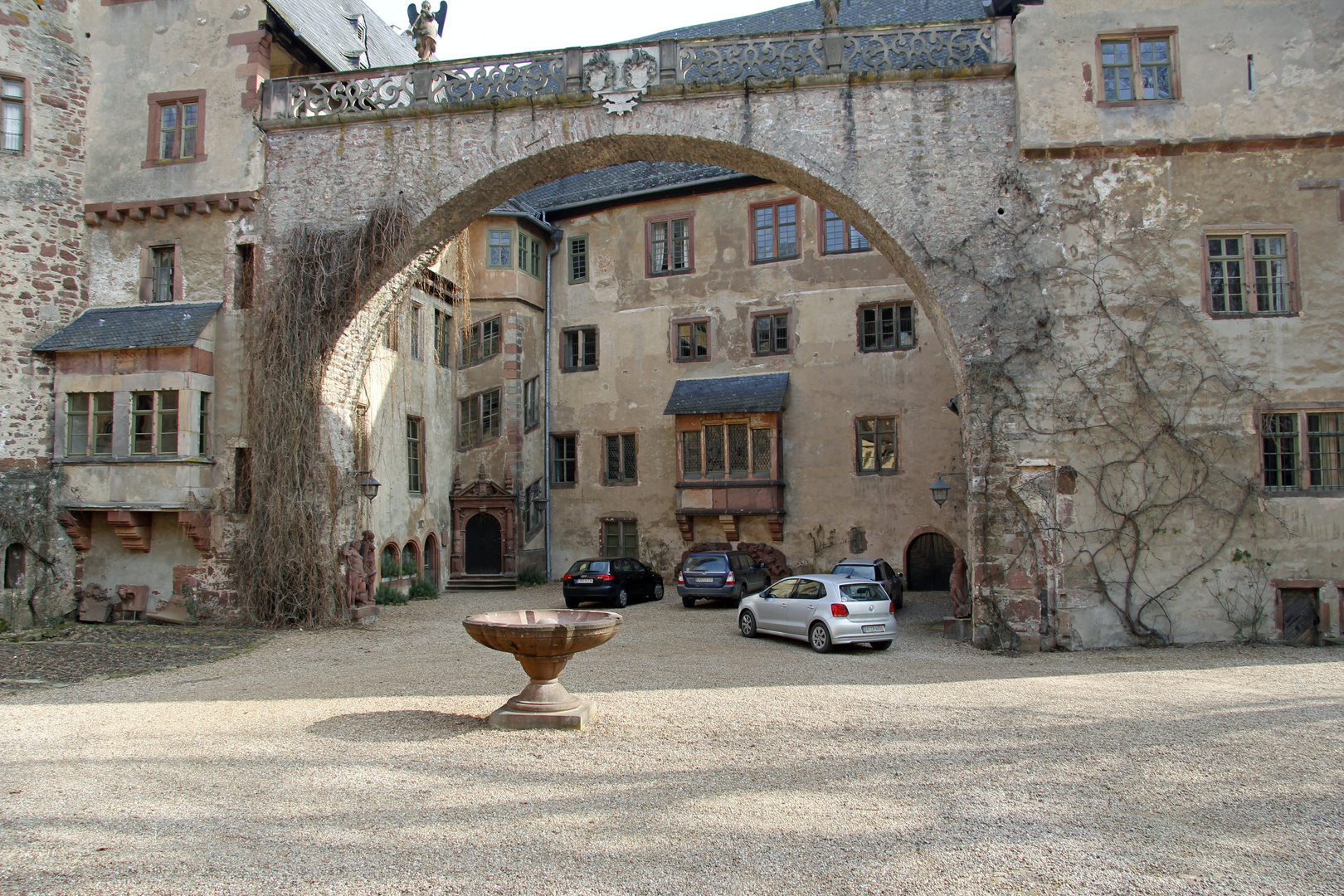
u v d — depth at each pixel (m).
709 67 15.44
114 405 16.02
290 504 15.64
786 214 24.66
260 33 16.67
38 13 16.78
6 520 15.54
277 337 15.86
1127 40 14.24
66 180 16.88
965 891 4.52
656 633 15.52
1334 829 5.43
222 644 13.93
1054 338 13.87
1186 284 13.77
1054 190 14.15
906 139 14.62
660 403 25.53
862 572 18.53
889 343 23.38
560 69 15.83
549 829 5.42
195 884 4.62
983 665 11.93
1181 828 5.45
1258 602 13.23
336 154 16.28
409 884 4.61
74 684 10.57
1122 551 13.42
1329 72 13.74
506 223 25.77
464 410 25.75
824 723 8.30
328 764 6.88
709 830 5.39
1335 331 13.51
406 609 19.09
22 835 5.35
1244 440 13.44
